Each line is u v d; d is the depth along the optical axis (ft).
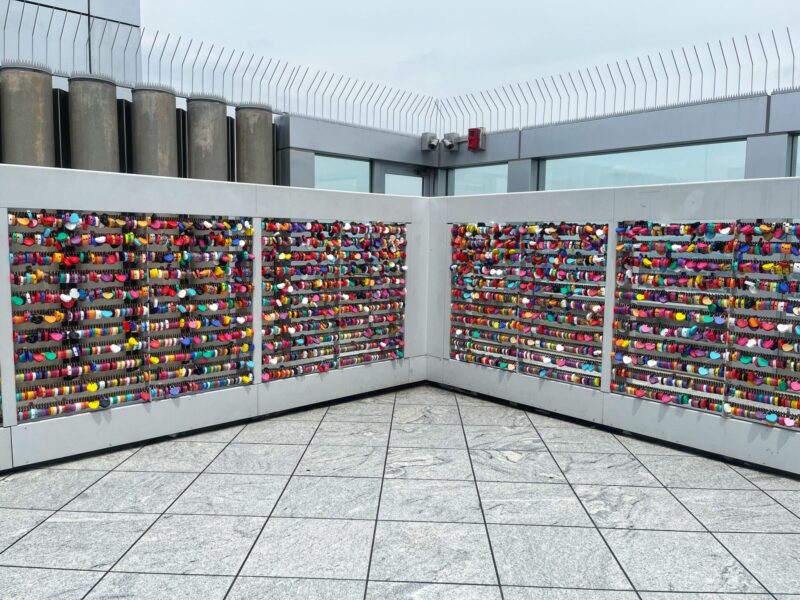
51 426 13.14
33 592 8.45
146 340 14.74
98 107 14.64
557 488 12.19
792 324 12.92
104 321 14.44
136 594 8.42
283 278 16.80
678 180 17.54
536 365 17.71
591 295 16.11
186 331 15.35
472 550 9.70
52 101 14.42
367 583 8.73
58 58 17.84
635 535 10.25
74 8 18.28
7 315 12.42
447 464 13.43
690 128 16.70
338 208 17.66
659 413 14.89
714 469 13.35
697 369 14.46
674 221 14.26
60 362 13.79
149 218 14.32
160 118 15.58
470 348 19.45
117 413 14.06
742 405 14.06
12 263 12.51
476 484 12.34
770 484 12.53
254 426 16.11
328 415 17.19
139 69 19.62
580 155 19.72
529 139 20.53
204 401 15.47
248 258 15.98
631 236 15.05
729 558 9.52
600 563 9.34
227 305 15.78
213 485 12.18
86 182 12.99
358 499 11.57
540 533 10.28
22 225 12.59
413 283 20.01
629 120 17.98
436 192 24.00
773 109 15.16
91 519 10.66
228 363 15.99
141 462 13.44
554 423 16.63
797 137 15.29
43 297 12.92
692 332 14.33
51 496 11.62
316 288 17.54
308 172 19.34
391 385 19.76
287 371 16.97
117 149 15.23
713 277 14.12
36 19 16.25
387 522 10.63
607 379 15.87
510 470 13.12
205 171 16.48
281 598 8.34
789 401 12.96
